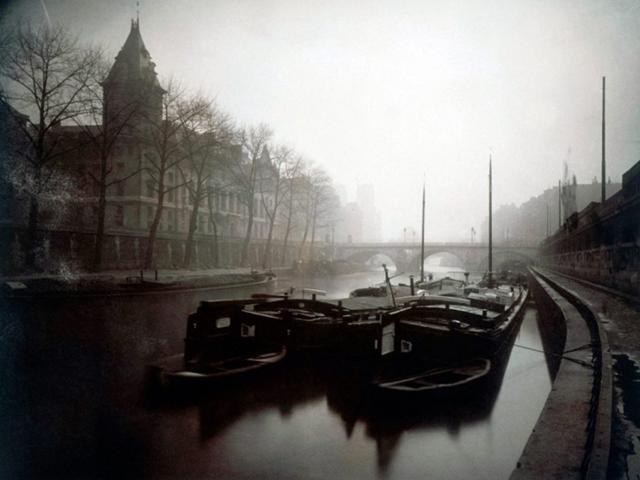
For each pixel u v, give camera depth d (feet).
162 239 130.52
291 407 29.35
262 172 198.59
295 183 205.67
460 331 34.99
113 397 33.01
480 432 25.53
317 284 153.38
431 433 25.50
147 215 145.79
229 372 31.81
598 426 13.35
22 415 30.27
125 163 139.13
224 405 30.22
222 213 202.69
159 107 103.45
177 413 29.37
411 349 36.94
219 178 175.63
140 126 120.67
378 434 25.57
